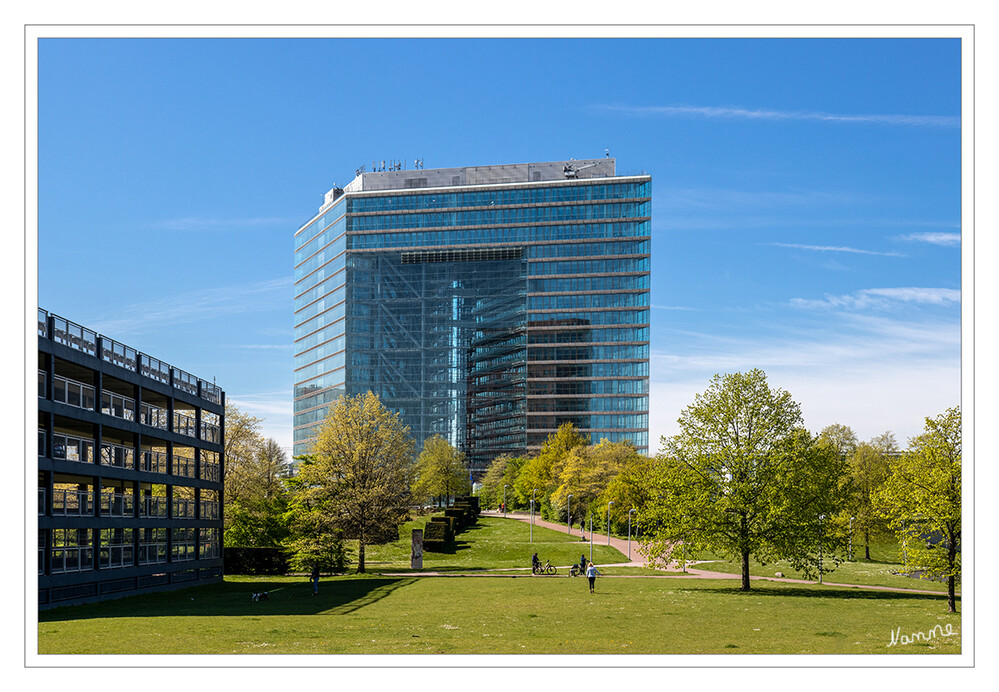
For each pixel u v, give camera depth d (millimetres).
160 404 65750
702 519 57250
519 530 123188
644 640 32281
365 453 78750
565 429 160125
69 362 47375
